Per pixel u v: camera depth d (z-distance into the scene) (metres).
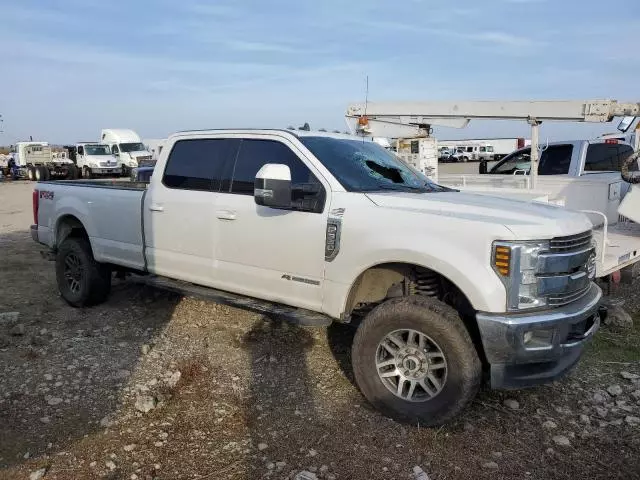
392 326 3.78
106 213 5.86
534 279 3.47
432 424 3.71
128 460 3.37
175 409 3.98
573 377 4.56
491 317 3.46
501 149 48.88
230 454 3.44
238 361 4.84
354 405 4.07
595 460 3.42
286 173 4.10
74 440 3.58
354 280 4.03
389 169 4.86
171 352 5.03
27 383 4.37
